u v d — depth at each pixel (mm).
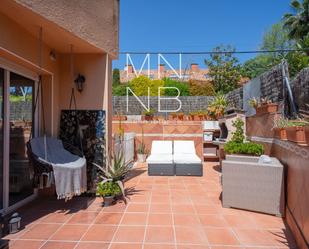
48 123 5223
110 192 4742
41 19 3824
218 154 9875
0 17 3625
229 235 3496
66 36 4484
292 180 3699
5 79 4219
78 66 5488
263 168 4277
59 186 4055
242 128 7047
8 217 4098
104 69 5457
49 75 5215
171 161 7488
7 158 4270
